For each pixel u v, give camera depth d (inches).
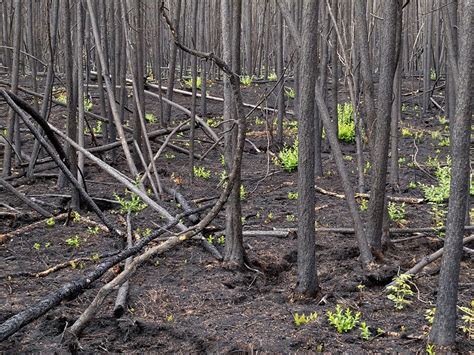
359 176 281.6
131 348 135.7
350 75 276.2
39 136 187.6
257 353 130.3
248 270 185.9
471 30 117.0
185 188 288.7
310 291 162.2
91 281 144.0
